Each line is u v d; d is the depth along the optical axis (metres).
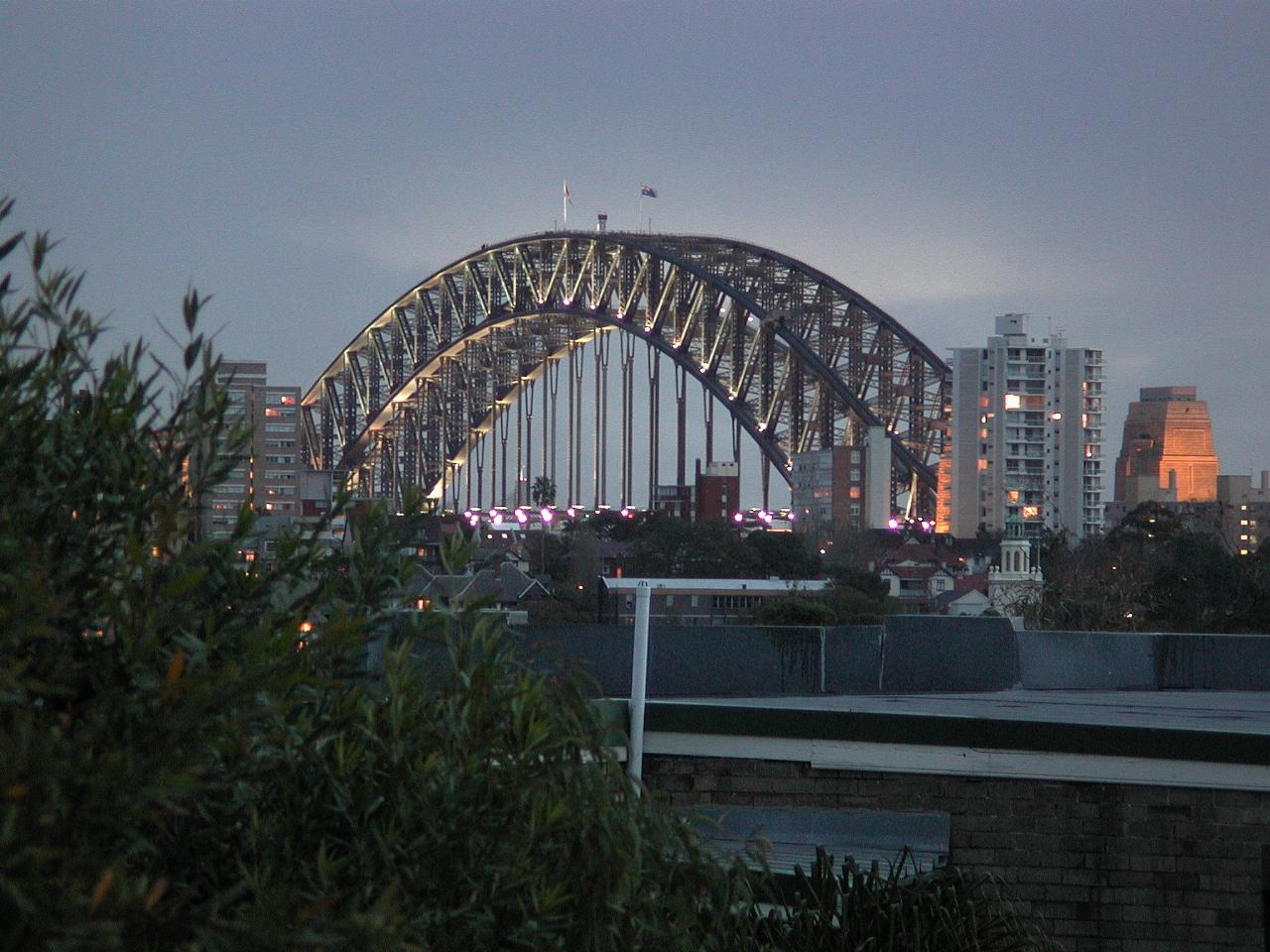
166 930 6.14
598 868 7.74
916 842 16.23
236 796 7.44
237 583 7.50
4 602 6.12
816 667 20.75
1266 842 14.90
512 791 7.65
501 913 7.49
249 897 7.10
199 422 7.77
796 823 16.34
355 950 6.20
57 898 5.36
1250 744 14.88
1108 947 15.12
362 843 7.21
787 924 12.41
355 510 8.54
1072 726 15.29
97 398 7.48
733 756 15.93
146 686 6.41
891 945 11.85
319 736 7.74
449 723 7.75
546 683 8.86
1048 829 15.35
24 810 5.58
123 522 7.41
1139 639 22.75
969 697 20.83
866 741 15.72
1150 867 15.14
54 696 6.92
